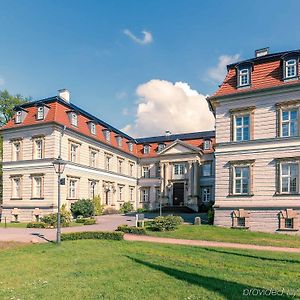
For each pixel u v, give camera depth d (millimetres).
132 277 9234
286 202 20672
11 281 9000
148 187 49094
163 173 45125
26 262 11477
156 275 9438
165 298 7348
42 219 25828
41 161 31922
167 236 18656
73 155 34594
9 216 33156
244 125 22828
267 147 21688
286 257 12414
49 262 11406
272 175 21344
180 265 10773
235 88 23297
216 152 23438
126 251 13469
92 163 38156
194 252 13328
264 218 21188
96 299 7363
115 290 7996
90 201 34469
